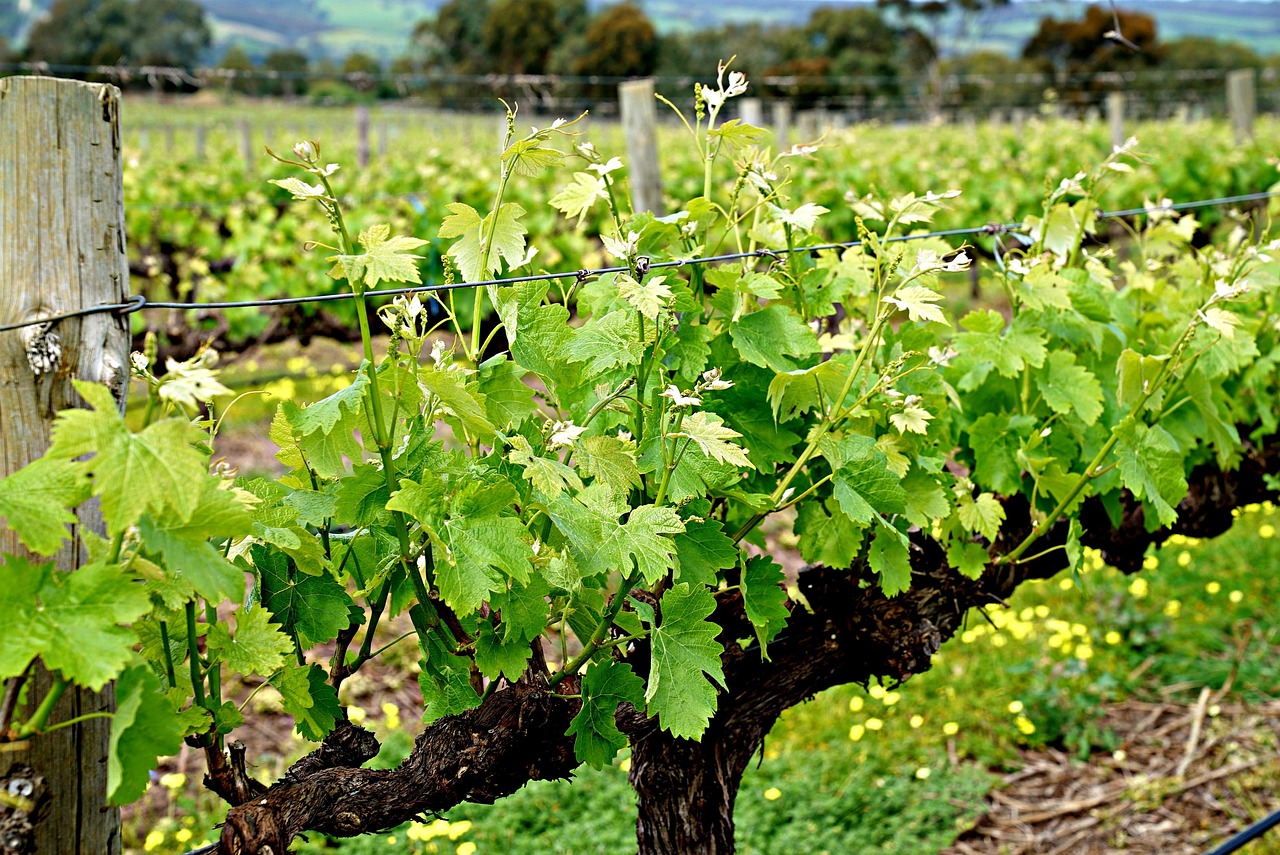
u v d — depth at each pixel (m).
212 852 1.70
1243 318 2.74
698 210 1.88
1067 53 44.44
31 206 1.32
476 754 1.67
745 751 2.21
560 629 1.78
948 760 4.30
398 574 1.63
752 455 1.88
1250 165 11.23
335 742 1.69
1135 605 5.35
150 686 1.24
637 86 5.12
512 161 1.66
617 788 3.80
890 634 2.14
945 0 46.47
